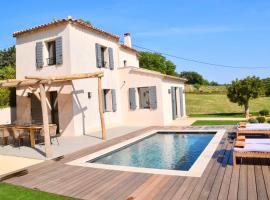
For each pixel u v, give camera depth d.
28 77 9.78
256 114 24.30
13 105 18.67
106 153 10.58
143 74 18.73
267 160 8.05
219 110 29.81
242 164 7.78
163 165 9.52
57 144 12.86
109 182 6.96
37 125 12.98
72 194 6.27
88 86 16.42
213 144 10.82
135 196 5.90
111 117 18.52
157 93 18.36
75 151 11.12
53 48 16.56
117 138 13.95
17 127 12.76
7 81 12.21
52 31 15.91
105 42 18.42
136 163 9.95
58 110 15.73
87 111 16.19
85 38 16.42
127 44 25.03
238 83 21.84
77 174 7.88
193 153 11.12
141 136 14.22
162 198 5.68
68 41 15.19
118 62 19.91
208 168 7.57
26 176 8.01
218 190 5.88
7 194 6.50
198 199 5.48
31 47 16.86
